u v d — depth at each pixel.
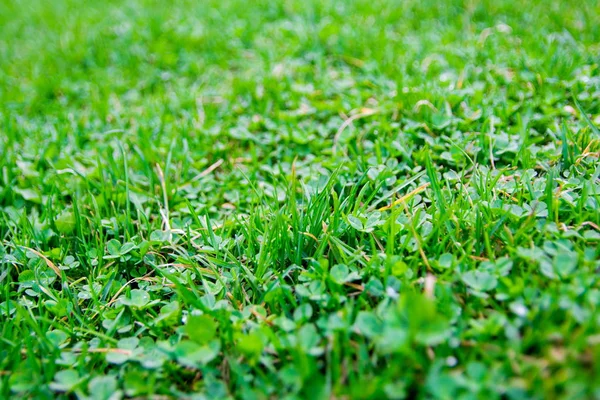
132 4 0.78
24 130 0.50
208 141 0.46
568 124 0.40
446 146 0.40
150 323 0.32
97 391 0.28
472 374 0.26
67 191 0.42
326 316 0.30
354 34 0.57
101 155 0.45
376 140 0.41
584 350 0.26
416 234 0.32
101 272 0.36
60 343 0.32
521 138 0.39
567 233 0.31
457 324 0.29
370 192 0.38
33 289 0.35
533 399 0.26
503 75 0.46
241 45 0.60
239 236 0.36
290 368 0.28
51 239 0.39
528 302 0.29
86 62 0.64
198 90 0.54
